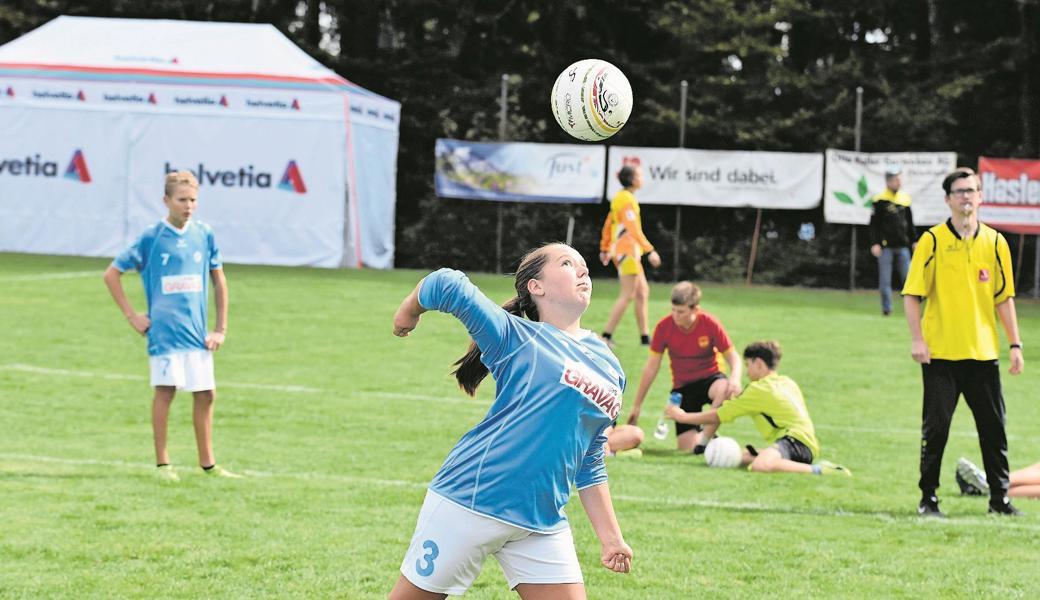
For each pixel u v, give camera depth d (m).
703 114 44.34
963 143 45.09
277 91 35.66
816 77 43.94
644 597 8.21
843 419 16.11
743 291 35.47
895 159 35.22
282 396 16.44
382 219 38.09
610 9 47.03
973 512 11.09
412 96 45.88
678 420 13.55
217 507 10.48
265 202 35.94
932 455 10.89
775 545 9.67
